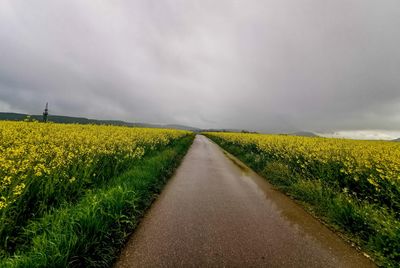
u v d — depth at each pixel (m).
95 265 2.53
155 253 2.83
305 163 7.18
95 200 3.56
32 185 3.69
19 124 10.66
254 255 2.90
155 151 11.61
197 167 9.46
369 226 3.67
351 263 2.87
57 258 2.32
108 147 7.14
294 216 4.37
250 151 14.70
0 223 2.78
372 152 7.77
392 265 2.83
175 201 4.84
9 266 2.21
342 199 4.66
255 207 4.76
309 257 2.94
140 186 5.02
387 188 4.45
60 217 3.08
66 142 6.74
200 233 3.41
